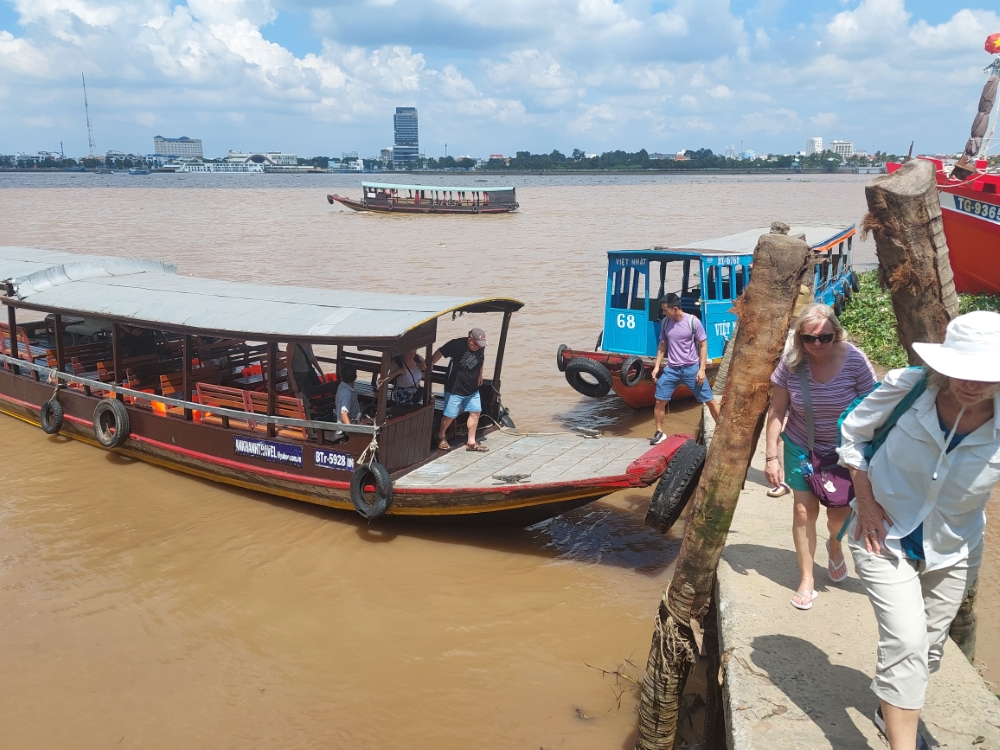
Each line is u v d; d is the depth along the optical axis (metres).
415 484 8.14
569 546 8.09
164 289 10.54
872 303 17.33
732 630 4.50
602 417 12.04
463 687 5.86
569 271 25.78
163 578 7.43
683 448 6.62
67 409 11.04
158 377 10.90
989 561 7.03
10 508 8.94
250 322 8.88
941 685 3.93
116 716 5.59
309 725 5.49
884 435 3.24
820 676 4.09
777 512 6.28
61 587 7.26
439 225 45.16
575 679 5.92
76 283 11.27
